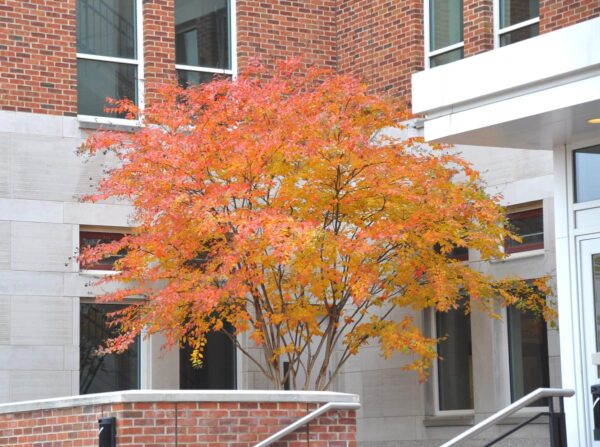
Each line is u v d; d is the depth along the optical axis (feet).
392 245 62.80
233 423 47.29
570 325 54.24
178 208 58.59
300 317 61.93
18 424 50.67
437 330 73.31
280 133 59.47
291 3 79.51
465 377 71.56
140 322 61.46
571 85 47.62
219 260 59.26
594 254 53.52
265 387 74.43
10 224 69.00
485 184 70.03
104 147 66.13
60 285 69.87
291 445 47.75
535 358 67.21
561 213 55.01
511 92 50.06
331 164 59.11
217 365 74.69
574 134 53.06
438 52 75.66
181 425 46.60
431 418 71.82
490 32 72.02
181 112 62.59
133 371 72.33
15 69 70.28
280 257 56.90
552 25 66.18
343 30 80.59
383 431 74.38
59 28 71.77
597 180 53.83
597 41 46.21
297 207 62.75
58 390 69.15
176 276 61.21
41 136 70.44
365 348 75.77
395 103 67.31
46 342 69.15
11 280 68.69
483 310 65.62
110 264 71.97
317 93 61.31
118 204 71.97
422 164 61.52
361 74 76.18
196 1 78.02
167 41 75.25
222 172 60.34
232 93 61.21
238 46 78.13
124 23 75.66
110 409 46.47
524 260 67.36
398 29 76.84
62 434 48.67
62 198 70.54
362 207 61.93
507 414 35.63
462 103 52.21
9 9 70.44
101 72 74.43
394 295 69.00
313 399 48.57
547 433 65.00
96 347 71.26
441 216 60.23
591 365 53.36
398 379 73.77
